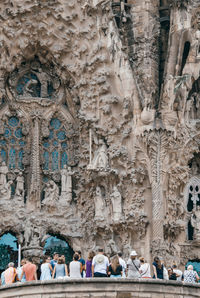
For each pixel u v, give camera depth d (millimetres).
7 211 37719
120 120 37875
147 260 36656
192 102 38719
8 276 26688
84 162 38625
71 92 39531
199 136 38156
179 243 37375
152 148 36938
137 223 36875
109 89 38188
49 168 39500
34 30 39031
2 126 39281
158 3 41000
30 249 37188
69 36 39000
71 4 38875
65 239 38438
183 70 38188
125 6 40531
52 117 39969
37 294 25641
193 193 38562
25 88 40062
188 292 26172
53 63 39875
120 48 38156
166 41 41094
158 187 36844
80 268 26172
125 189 37500
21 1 38719
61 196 38875
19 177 38656
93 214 38094
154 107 38688
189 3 39125
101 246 37812
